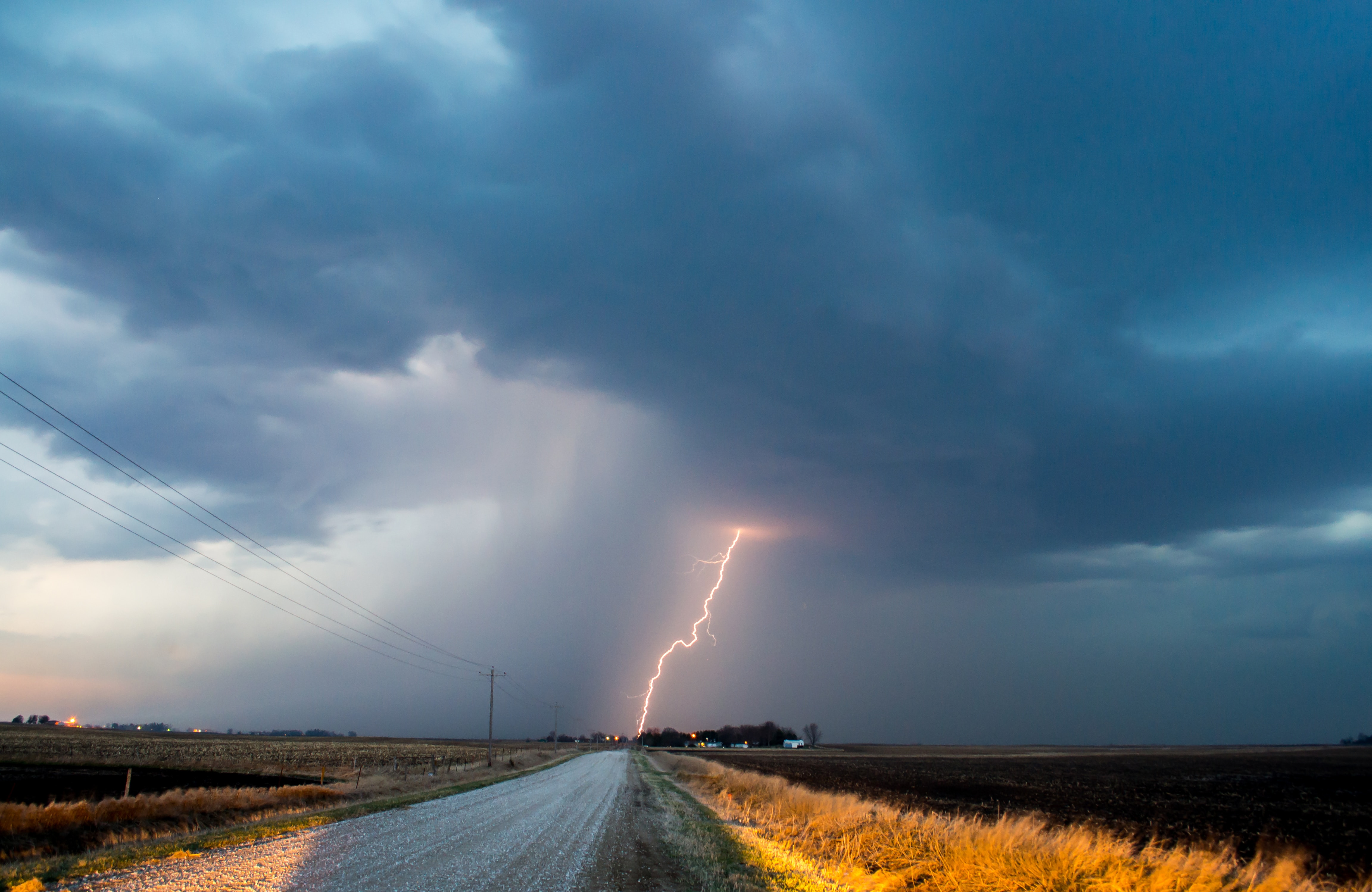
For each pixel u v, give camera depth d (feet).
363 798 94.22
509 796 106.63
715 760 353.51
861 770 280.31
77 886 36.55
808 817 81.35
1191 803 146.92
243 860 44.75
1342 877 68.44
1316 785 201.67
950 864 49.37
